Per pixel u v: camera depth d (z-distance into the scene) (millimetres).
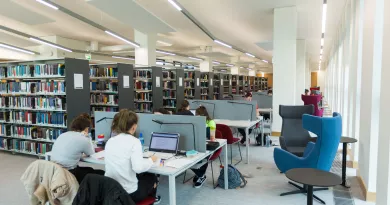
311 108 4270
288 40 6848
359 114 4129
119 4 5121
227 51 15320
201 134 2932
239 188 3605
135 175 2258
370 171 3096
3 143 5734
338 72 8438
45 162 2266
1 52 10945
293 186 3641
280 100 6988
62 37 10852
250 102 5566
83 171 2752
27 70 5461
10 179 4102
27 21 6605
